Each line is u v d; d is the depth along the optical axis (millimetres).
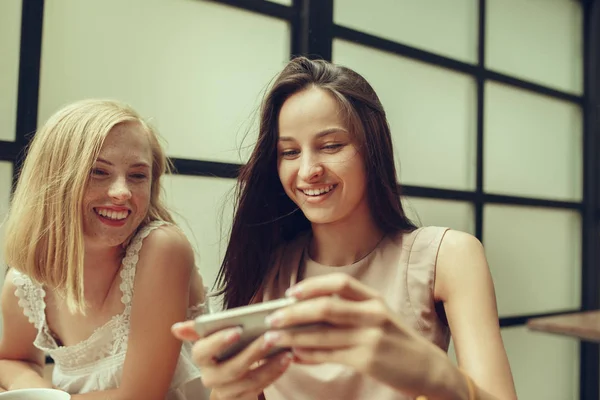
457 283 772
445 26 2213
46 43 1284
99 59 1364
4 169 1252
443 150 2197
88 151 880
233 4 1585
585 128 2891
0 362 1116
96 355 1026
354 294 498
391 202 836
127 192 894
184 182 1503
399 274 806
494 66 2430
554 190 2742
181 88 1508
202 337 521
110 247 997
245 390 553
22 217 934
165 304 983
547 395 2658
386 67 1988
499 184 2445
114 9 1385
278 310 501
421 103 2115
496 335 722
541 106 2668
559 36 2785
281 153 823
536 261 2629
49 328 1089
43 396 692
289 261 906
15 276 1095
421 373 497
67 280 907
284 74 825
